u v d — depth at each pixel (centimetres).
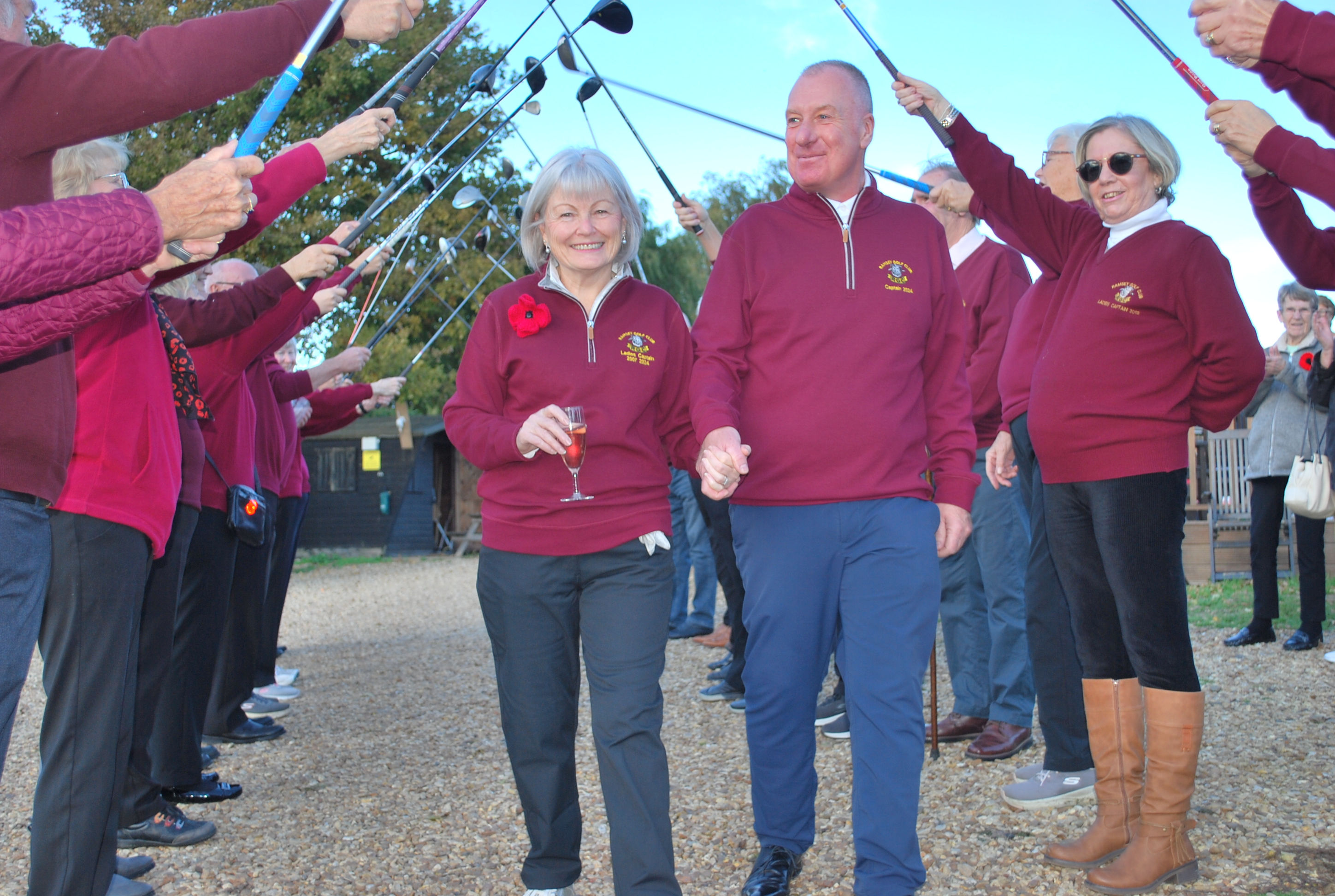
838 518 251
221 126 1638
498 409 257
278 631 508
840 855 285
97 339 223
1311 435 530
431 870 288
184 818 317
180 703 336
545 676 245
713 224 409
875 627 245
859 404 251
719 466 226
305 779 379
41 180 165
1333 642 538
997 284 397
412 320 1805
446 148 363
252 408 368
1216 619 628
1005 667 368
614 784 232
